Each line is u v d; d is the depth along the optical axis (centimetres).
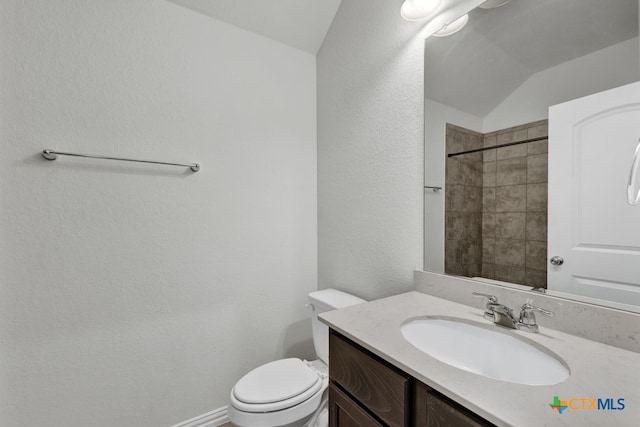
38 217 115
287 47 177
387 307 106
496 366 84
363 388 81
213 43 152
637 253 75
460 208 113
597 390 56
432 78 121
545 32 91
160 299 141
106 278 128
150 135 137
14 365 112
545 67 92
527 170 96
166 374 143
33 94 113
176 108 143
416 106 127
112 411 131
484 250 107
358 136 156
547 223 91
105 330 129
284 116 176
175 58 142
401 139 133
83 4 122
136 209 134
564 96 88
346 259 166
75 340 123
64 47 118
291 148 179
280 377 128
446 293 115
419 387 66
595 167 82
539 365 76
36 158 114
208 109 151
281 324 177
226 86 156
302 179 184
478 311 101
